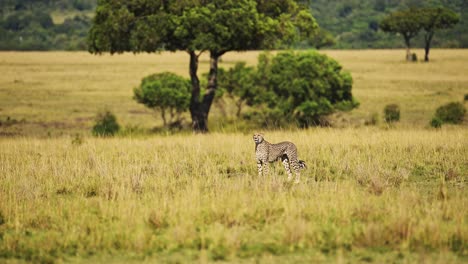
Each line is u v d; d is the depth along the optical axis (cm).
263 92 15325
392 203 4478
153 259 3609
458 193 4744
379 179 5219
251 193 4850
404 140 7556
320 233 3925
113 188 5025
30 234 4097
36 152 7456
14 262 3581
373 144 7331
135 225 4128
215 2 11956
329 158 6525
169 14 11762
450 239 3759
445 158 6469
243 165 6294
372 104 19875
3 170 5966
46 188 5322
